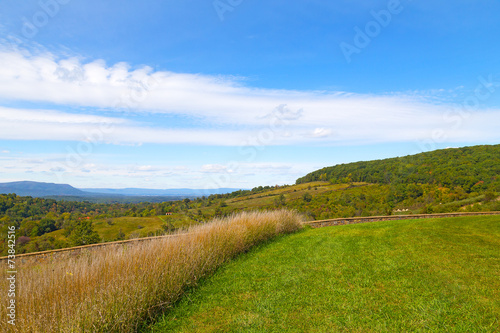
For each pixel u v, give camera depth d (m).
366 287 4.42
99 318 3.30
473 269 4.89
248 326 3.47
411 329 3.15
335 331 3.22
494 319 3.22
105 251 5.01
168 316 4.01
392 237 8.05
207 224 8.02
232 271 5.90
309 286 4.64
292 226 11.53
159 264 4.72
